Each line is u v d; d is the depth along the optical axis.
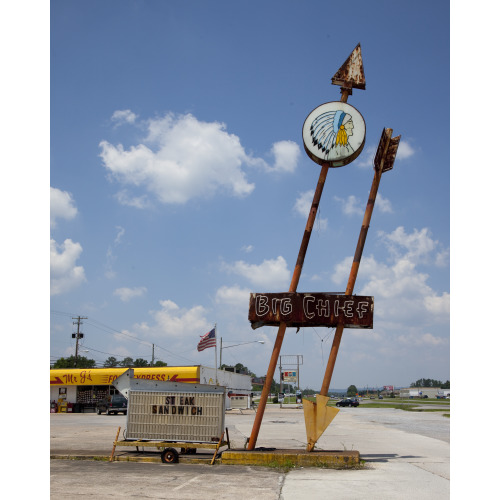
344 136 12.92
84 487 9.01
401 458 13.18
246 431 22.27
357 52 13.33
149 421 12.59
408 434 21.44
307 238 12.98
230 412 45.50
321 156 12.95
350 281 12.52
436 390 154.88
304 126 13.14
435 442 18.03
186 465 11.67
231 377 53.53
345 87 13.24
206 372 43.28
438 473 10.71
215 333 45.00
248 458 11.77
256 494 8.45
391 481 9.72
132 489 8.84
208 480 9.75
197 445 12.05
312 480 9.79
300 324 12.83
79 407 43.81
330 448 15.72
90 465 11.67
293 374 81.75
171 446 12.15
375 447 16.20
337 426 26.61
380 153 13.23
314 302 12.31
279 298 12.45
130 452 13.48
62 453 13.27
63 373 43.81
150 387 12.73
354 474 10.53
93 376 43.06
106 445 15.86
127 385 12.82
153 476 10.16
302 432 21.66
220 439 12.09
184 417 12.44
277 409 55.47
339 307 12.24
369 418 34.81
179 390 12.57
